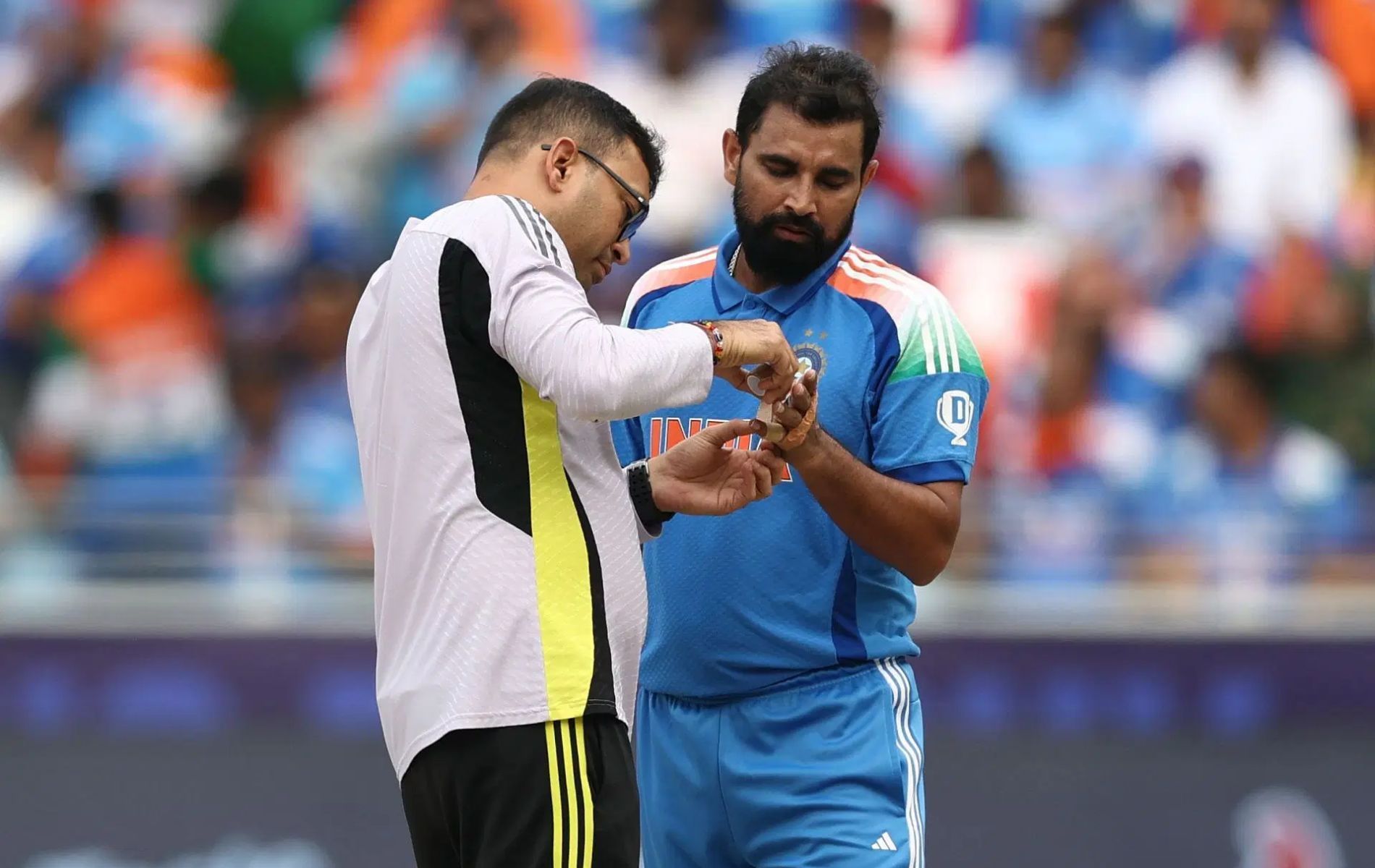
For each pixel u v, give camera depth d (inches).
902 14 1058.7
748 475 401.1
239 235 991.6
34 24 1043.3
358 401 377.4
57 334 962.1
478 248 354.3
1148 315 962.7
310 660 757.3
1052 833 739.4
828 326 435.5
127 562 795.4
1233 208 1014.4
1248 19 1040.2
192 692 754.8
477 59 1034.1
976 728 747.4
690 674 443.8
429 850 373.7
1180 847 735.7
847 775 432.5
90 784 743.7
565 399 344.2
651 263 969.5
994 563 792.3
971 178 997.2
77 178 1005.8
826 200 421.1
